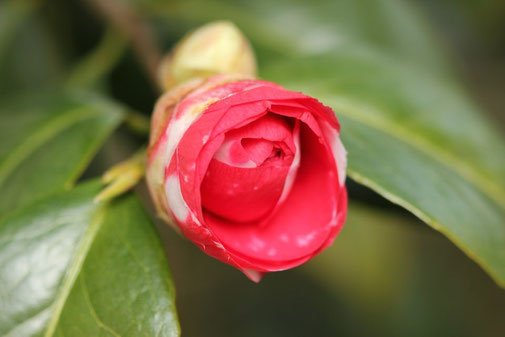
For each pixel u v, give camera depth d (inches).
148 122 11.7
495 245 10.5
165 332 9.8
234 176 9.2
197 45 10.7
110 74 14.2
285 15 14.8
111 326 9.8
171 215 9.5
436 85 12.2
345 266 17.3
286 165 9.3
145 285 10.0
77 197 10.4
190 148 9.0
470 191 11.1
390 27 15.1
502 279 10.2
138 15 13.9
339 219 9.5
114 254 10.1
